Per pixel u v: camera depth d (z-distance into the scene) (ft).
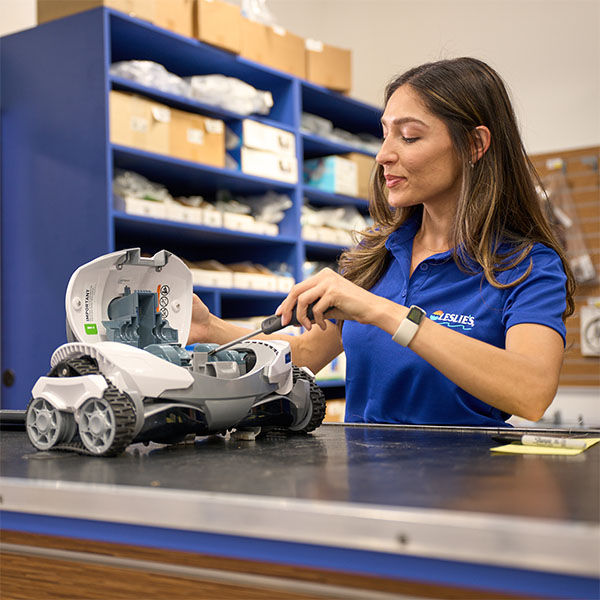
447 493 2.25
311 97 14.23
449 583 1.89
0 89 10.62
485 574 1.85
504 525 1.80
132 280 4.07
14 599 2.76
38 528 2.56
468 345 3.85
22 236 10.31
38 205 10.18
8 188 10.47
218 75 11.96
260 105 12.37
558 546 1.74
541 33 16.03
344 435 4.13
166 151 10.57
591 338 14.75
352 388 5.39
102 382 3.29
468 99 4.81
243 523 2.14
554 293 4.51
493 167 4.92
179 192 12.87
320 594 2.10
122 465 3.00
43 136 10.18
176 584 2.36
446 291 5.00
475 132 4.84
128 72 10.38
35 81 10.29
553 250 4.86
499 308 4.78
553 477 2.55
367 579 2.03
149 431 3.46
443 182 4.92
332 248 14.38
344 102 14.60
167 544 2.30
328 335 5.83
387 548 1.95
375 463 2.93
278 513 2.10
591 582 1.73
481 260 4.82
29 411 3.59
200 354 3.72
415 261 5.36
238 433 3.94
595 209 15.16
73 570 2.60
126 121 9.96
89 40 9.82
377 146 15.78
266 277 12.42
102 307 3.96
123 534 2.37
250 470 2.78
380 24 17.78
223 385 3.65
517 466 2.82
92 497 2.40
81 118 9.86
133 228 11.00
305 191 13.43
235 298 13.41
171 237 12.00
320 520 2.03
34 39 10.32
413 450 3.35
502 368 3.85
